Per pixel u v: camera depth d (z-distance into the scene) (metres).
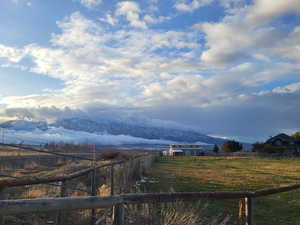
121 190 8.98
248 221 3.85
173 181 14.62
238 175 18.92
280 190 4.45
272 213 8.33
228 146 75.00
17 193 7.30
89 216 5.20
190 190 11.73
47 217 5.75
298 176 18.61
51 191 7.49
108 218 4.84
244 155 61.34
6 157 20.27
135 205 4.00
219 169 24.55
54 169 16.28
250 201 3.88
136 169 14.76
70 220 4.95
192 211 5.04
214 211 7.50
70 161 21.72
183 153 86.62
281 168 26.17
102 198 2.60
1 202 2.11
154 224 3.94
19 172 14.25
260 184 14.35
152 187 11.90
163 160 43.50
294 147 63.94
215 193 3.51
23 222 5.38
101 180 10.23
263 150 62.59
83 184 8.91
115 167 12.50
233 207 8.27
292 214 8.24
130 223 3.81
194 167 26.83
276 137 66.94
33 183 3.63
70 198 2.42
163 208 4.23
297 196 10.71
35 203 2.23
